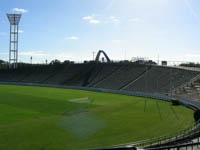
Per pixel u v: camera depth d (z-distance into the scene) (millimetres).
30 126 29047
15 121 32188
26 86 94000
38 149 20781
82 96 62594
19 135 25094
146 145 20125
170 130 26516
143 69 90125
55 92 71812
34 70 125688
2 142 22781
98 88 84062
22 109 42094
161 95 56844
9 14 129125
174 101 46938
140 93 64000
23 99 55219
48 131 26750
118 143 22141
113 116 35531
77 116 35781
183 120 31703
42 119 33594
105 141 22875
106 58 119500
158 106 44906
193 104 42688
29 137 24375
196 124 27562
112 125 29641
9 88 83938
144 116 35312
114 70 99250
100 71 103562
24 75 122375
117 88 81812
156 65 90000
